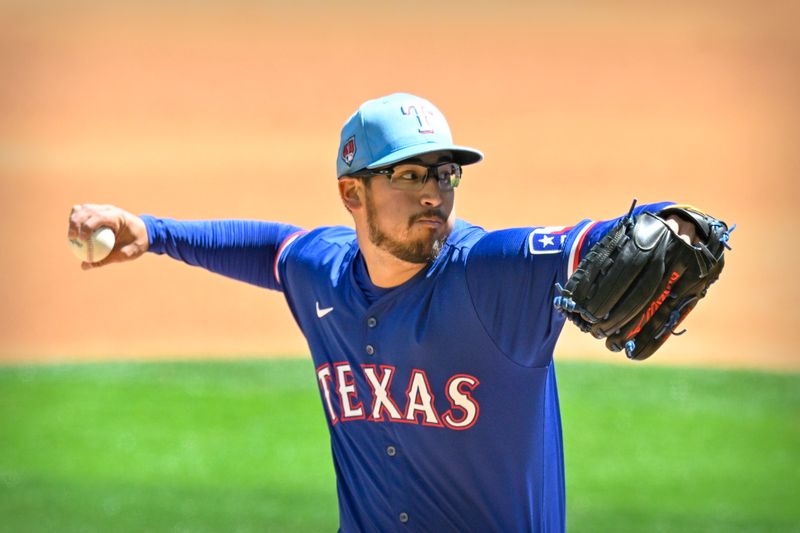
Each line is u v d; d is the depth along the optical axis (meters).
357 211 12.01
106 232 13.81
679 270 9.73
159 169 72.00
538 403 11.88
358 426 12.70
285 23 109.69
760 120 76.56
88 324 46.97
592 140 73.94
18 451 30.53
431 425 11.93
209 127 82.50
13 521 25.30
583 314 9.77
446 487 12.24
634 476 28.09
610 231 9.79
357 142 11.74
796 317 45.03
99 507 26.30
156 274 53.94
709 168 67.62
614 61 92.25
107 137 80.69
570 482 27.73
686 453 29.64
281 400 34.84
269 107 86.81
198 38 105.56
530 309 10.98
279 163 72.56
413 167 11.40
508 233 11.28
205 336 44.38
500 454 11.95
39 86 93.19
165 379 37.56
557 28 103.69
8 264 56.31
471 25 106.44
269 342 43.03
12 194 67.94
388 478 12.48
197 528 24.81
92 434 31.86
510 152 72.12
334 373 12.97
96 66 98.25
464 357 11.55
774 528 24.44
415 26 107.12
